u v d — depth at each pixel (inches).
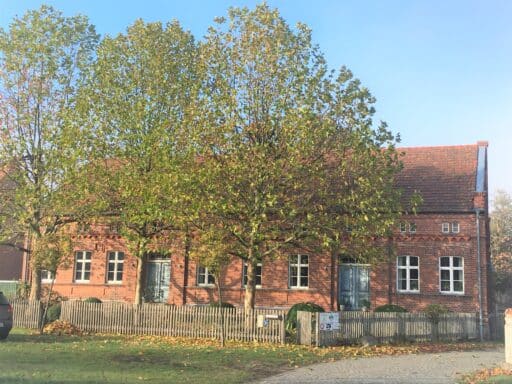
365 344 761.6
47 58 1007.6
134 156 937.5
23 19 1023.0
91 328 879.1
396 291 1066.7
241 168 760.3
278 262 1130.7
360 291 1099.3
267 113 809.5
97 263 1270.9
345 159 789.2
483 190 1076.5
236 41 845.2
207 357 593.9
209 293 1171.3
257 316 770.2
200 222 792.3
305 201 794.2
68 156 923.4
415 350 736.3
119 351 617.3
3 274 1630.2
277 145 797.2
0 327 704.4
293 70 813.9
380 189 800.9
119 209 948.0
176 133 858.8
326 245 760.3
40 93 1005.8
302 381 470.6
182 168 799.7
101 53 975.0
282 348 693.3
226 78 823.7
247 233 794.8
